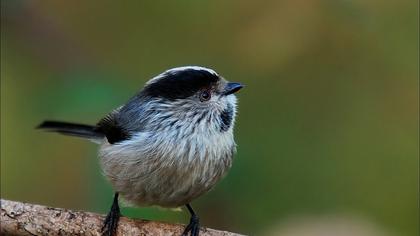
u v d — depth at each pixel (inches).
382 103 497.7
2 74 488.4
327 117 485.7
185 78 385.1
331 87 490.3
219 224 440.1
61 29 496.4
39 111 481.7
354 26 492.4
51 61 487.5
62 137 488.1
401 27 505.0
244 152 456.1
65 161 484.1
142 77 496.4
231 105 394.9
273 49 486.0
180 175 379.2
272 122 477.4
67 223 370.9
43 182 483.5
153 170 377.7
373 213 474.0
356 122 490.3
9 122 489.1
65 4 501.0
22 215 368.8
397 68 502.6
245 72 489.4
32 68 487.8
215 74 393.1
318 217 451.5
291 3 489.1
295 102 486.0
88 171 442.3
